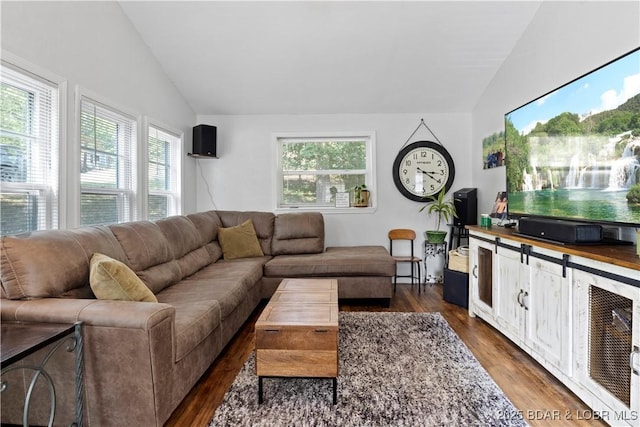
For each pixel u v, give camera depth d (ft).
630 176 5.80
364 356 7.47
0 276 5.15
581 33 7.68
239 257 12.18
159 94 11.26
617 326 4.97
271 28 9.79
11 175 6.29
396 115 14.29
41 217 6.84
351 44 10.43
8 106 6.24
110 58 8.68
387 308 10.93
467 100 13.35
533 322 6.93
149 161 11.06
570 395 6.02
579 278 5.67
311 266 11.21
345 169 14.78
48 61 6.77
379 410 5.57
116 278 5.57
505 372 6.82
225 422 5.30
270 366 5.75
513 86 10.61
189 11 9.21
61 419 5.01
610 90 6.20
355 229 14.47
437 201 14.12
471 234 10.05
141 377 4.85
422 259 14.37
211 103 13.62
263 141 14.51
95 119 8.32
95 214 8.46
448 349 7.80
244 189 14.57
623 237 6.64
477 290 9.74
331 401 5.82
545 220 7.25
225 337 7.66
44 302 5.06
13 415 5.13
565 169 7.38
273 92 12.91
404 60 11.15
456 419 5.34
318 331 5.70
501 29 9.87
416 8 9.13
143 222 8.43
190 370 5.92
